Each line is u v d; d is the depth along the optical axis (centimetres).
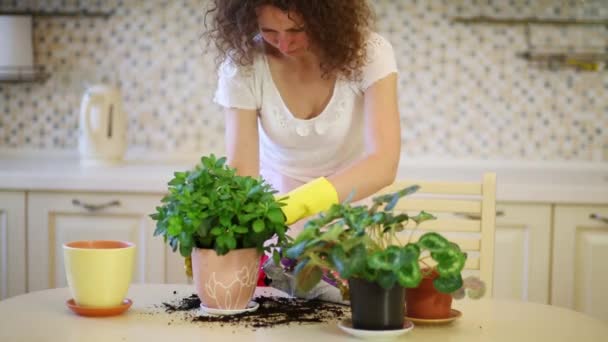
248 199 139
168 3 341
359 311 128
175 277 293
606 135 337
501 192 286
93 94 319
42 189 292
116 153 322
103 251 138
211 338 126
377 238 135
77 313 141
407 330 128
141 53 344
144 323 135
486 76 337
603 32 333
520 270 289
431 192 208
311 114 186
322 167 196
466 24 335
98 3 343
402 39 336
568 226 287
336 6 163
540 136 338
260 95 185
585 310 289
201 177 138
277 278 155
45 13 343
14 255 296
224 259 140
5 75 343
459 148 339
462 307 155
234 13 170
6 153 349
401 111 339
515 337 131
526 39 335
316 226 127
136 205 292
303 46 167
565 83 336
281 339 126
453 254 129
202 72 343
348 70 174
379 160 168
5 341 124
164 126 346
